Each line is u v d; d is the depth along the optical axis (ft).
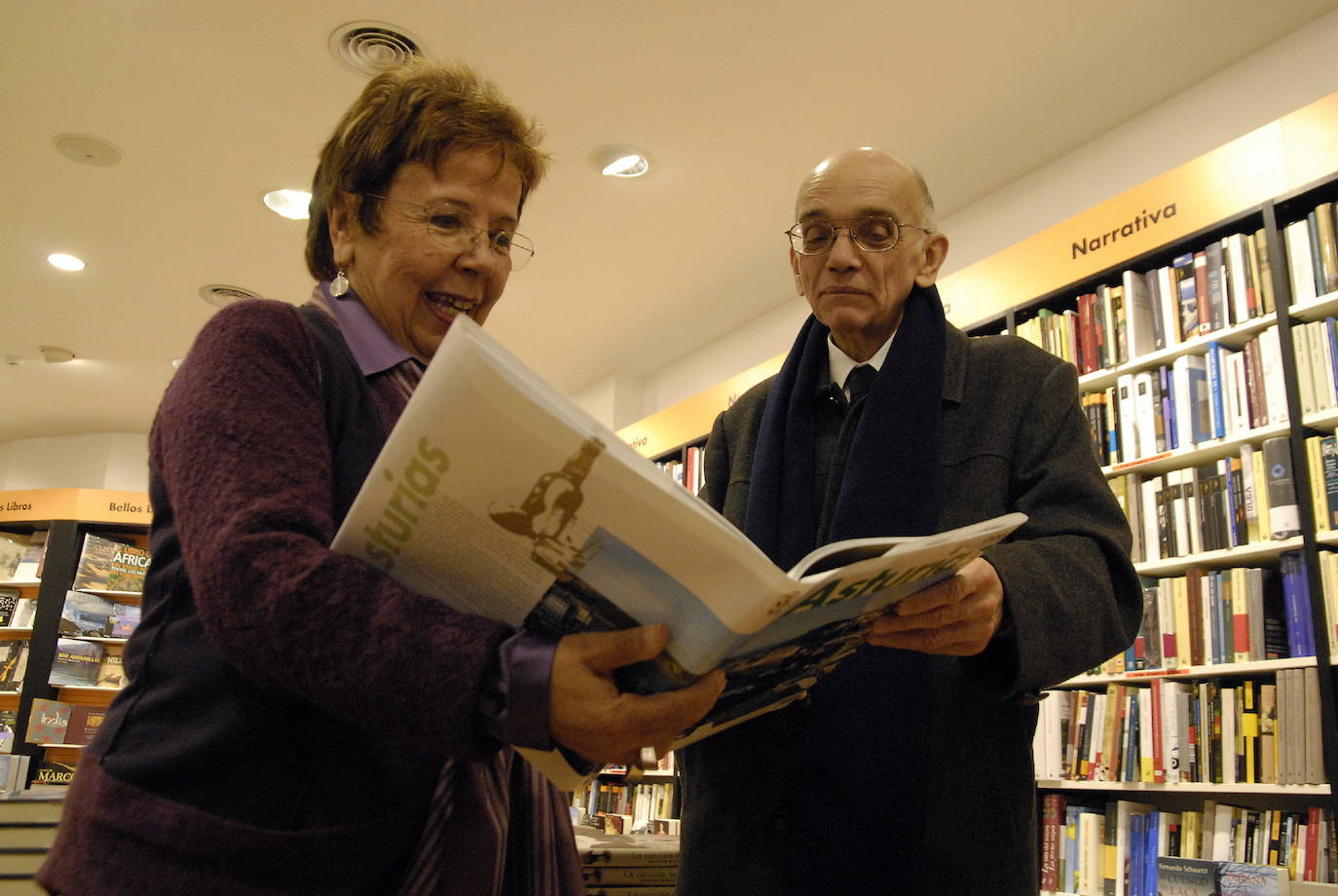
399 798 2.31
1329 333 8.25
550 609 2.12
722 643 2.00
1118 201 10.23
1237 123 10.66
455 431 1.88
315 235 3.22
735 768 4.03
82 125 12.48
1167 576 9.66
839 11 10.13
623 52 10.83
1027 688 3.23
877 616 2.60
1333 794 7.51
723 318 17.43
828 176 4.67
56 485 24.58
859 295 4.52
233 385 2.21
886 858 3.60
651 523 1.89
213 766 2.13
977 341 4.54
